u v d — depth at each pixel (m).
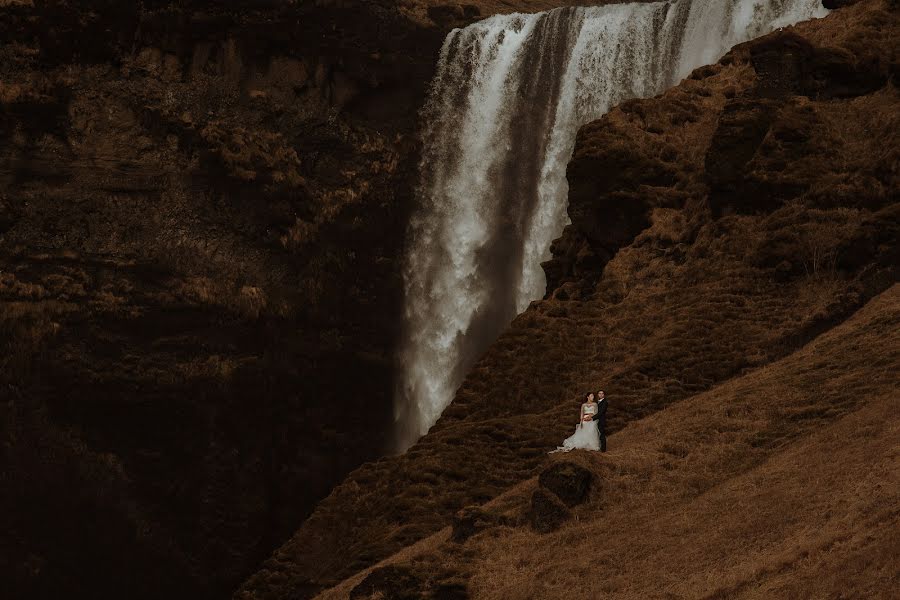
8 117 54.97
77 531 53.81
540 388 38.53
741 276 38.22
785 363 31.53
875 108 40.84
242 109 57.62
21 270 54.28
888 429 22.31
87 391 54.28
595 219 43.34
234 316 56.31
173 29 56.88
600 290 41.00
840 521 18.53
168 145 56.84
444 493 35.28
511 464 35.56
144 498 54.53
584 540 23.33
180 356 55.47
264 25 57.38
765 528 20.00
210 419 55.72
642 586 19.91
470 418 38.62
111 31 56.16
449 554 24.81
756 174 39.72
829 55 42.25
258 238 57.22
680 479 24.95
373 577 24.02
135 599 54.16
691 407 31.11
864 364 27.70
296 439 57.41
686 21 57.47
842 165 39.31
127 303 55.16
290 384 57.38
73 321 54.47
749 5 54.28
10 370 53.47
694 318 37.34
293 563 37.09
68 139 56.03
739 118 41.38
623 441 29.19
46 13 54.81
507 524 25.39
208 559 55.25
